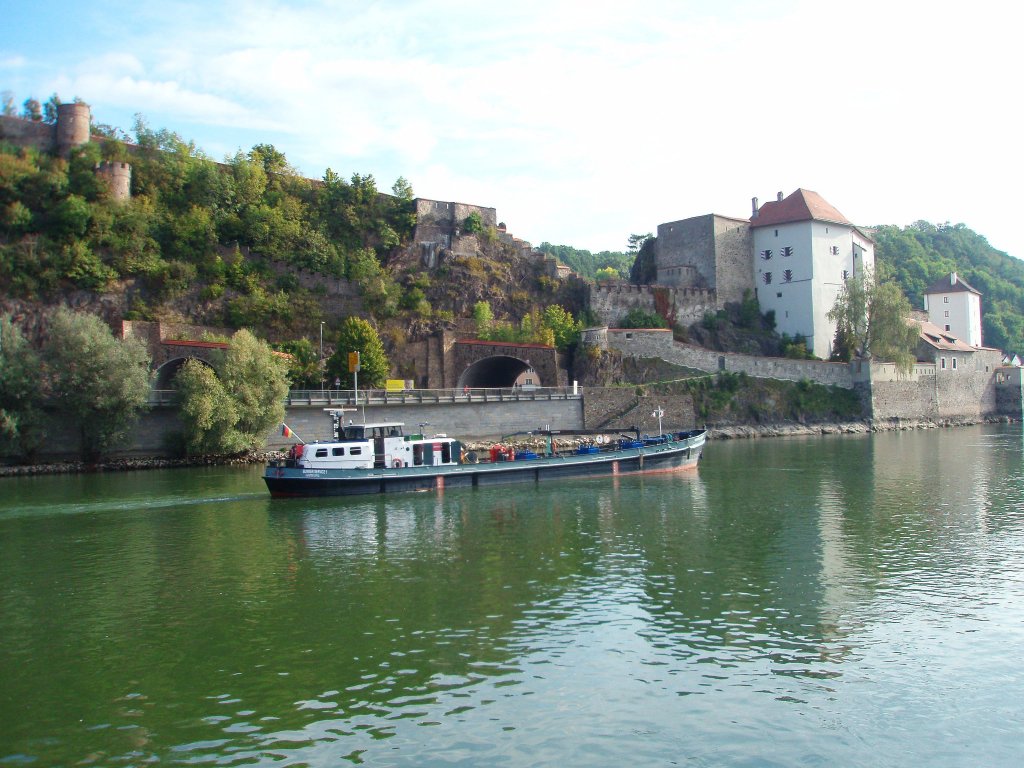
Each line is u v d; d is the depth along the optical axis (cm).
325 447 4984
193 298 8319
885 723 1747
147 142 9700
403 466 5212
